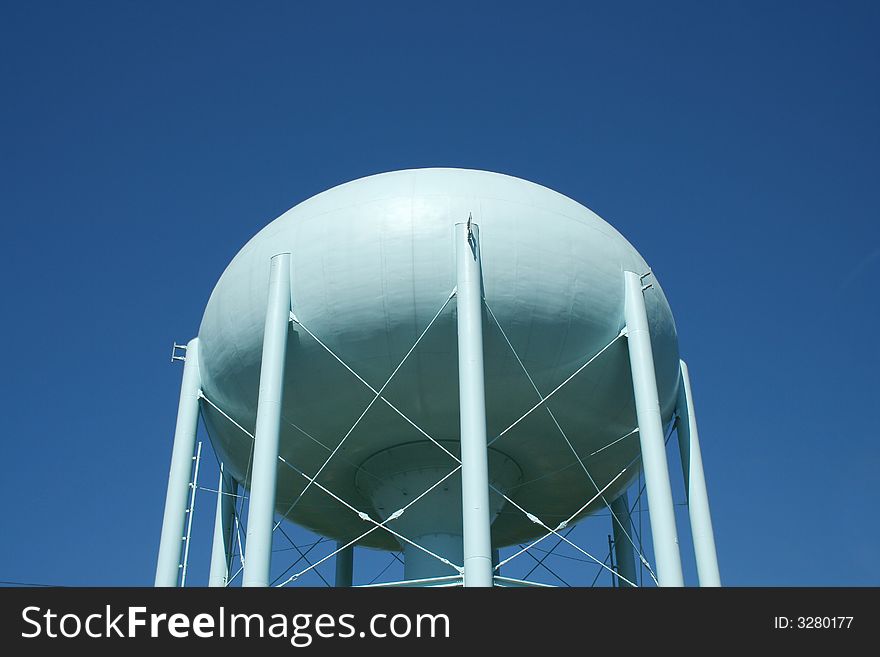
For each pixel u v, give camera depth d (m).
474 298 19.62
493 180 22.55
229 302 22.66
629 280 22.03
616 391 21.91
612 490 25.11
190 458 22.84
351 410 21.38
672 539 18.94
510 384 20.78
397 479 22.84
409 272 20.44
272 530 18.84
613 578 25.80
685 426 24.20
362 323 20.44
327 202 22.56
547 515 26.12
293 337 21.08
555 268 21.05
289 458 23.06
